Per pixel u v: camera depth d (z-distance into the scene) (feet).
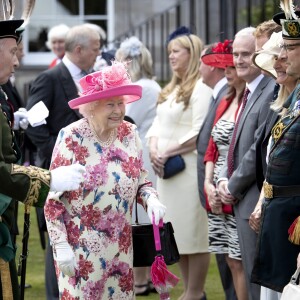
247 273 32.22
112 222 28.35
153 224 28.19
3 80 26.63
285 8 27.09
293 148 26.76
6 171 25.40
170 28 83.76
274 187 27.09
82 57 39.52
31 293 44.04
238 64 32.96
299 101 26.96
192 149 39.27
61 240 27.71
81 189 28.04
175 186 39.40
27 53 105.29
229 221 34.12
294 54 26.89
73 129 28.40
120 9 99.76
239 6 61.82
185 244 39.01
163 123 39.96
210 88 39.22
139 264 29.27
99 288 28.32
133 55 43.78
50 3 105.50
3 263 26.08
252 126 32.42
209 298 41.91
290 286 24.34
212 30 68.80
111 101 28.09
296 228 26.20
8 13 28.09
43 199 25.89
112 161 28.53
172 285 28.25
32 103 39.19
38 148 40.29
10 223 26.84
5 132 26.45
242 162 32.01
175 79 40.60
